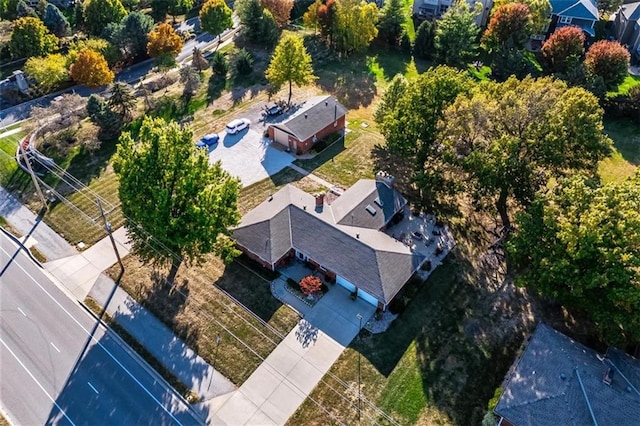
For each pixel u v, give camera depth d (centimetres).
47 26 7519
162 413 3184
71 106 5706
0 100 6356
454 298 3959
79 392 3281
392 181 4866
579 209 3538
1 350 3516
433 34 7719
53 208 4741
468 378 3406
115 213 4694
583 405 2897
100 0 7619
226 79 7069
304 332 3688
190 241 3628
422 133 4712
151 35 6962
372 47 8206
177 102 6444
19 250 4319
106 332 3662
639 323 3164
